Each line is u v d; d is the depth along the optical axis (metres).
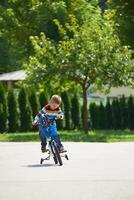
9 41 119.56
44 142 33.81
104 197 21.23
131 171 29.69
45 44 64.62
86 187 24.05
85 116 66.25
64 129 73.88
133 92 99.38
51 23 107.06
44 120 33.50
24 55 114.69
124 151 42.62
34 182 25.72
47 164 33.81
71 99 74.38
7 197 21.42
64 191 22.95
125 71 63.62
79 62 62.84
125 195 21.72
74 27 65.75
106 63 63.19
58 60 63.41
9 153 42.19
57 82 66.50
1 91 70.25
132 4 90.94
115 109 77.69
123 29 90.19
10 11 112.62
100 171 29.77
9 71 125.06
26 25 112.50
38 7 108.12
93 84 67.56
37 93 72.44
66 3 106.69
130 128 78.00
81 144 50.31
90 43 63.28
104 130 76.31
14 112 70.50
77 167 31.83
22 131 70.94
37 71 64.12
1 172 29.89
